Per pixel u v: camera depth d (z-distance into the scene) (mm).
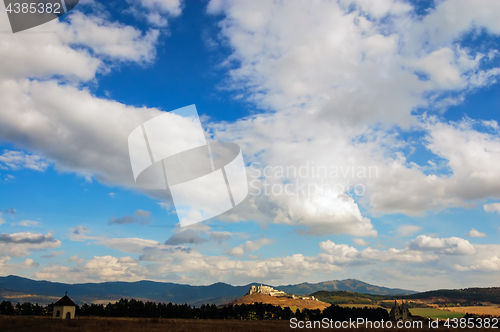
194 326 75812
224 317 175875
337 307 154750
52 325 65375
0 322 68375
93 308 153250
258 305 186500
